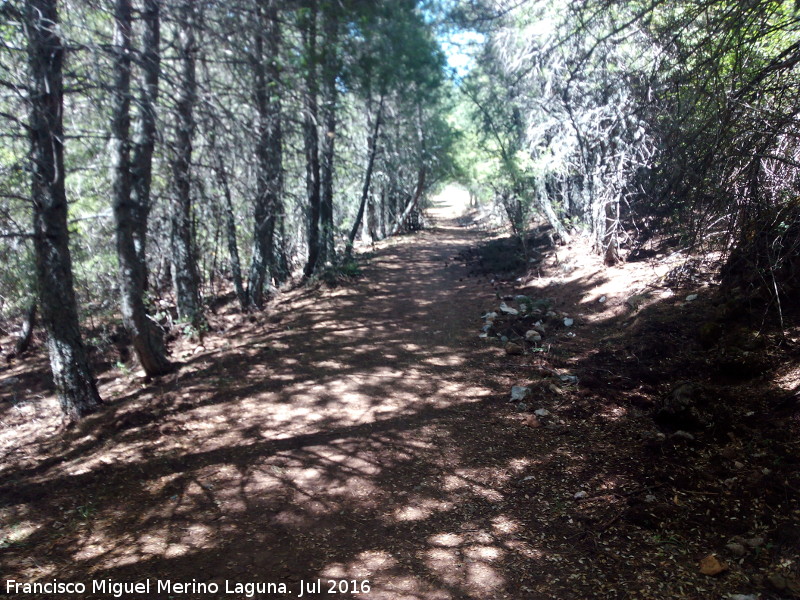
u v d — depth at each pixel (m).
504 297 13.73
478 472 6.09
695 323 8.53
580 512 5.10
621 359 8.48
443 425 7.34
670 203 5.93
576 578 4.23
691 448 5.76
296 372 9.76
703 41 4.80
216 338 12.72
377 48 8.02
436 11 7.90
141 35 9.12
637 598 3.91
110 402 9.13
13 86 7.79
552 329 10.80
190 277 12.70
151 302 13.58
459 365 9.64
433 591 4.25
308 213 17.59
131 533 5.32
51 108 8.30
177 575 4.60
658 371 7.73
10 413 10.18
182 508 5.73
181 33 9.98
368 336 11.77
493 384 8.62
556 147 13.82
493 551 4.70
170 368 10.45
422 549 4.82
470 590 4.23
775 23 5.30
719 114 4.72
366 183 22.17
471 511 5.36
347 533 5.15
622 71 7.80
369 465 6.41
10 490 6.50
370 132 24.61
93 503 5.98
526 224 16.91
